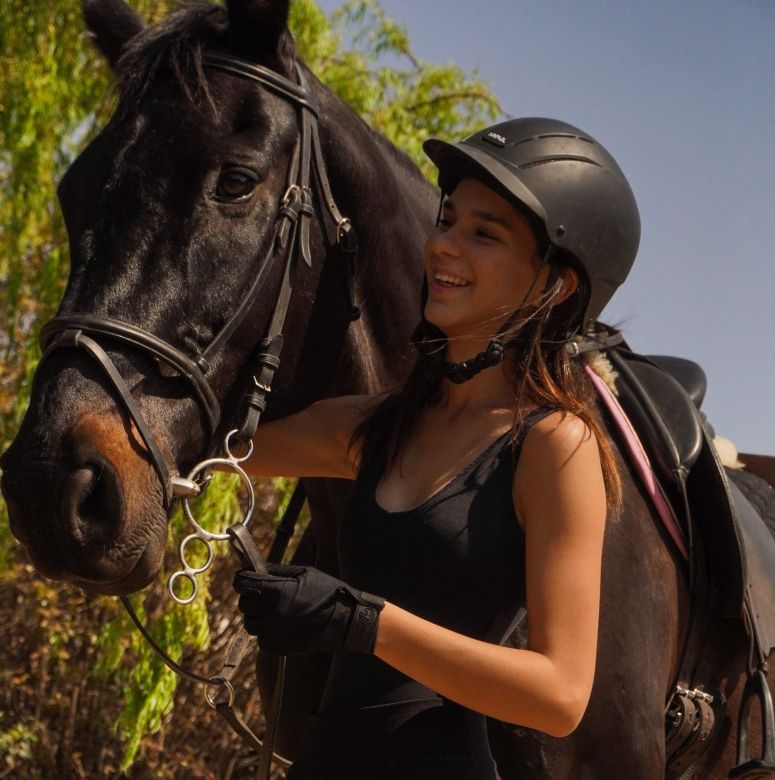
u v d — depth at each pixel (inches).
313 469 73.0
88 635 227.6
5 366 216.5
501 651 54.1
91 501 62.4
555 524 56.6
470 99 226.5
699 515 82.3
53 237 199.5
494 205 64.2
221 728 239.9
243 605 54.7
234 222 69.9
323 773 58.4
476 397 64.1
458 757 56.7
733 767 81.7
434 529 58.2
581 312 67.5
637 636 73.3
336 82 195.3
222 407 71.7
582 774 71.5
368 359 83.3
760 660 81.4
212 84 71.9
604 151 70.6
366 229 81.5
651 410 81.2
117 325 65.7
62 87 179.6
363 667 60.2
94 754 237.5
